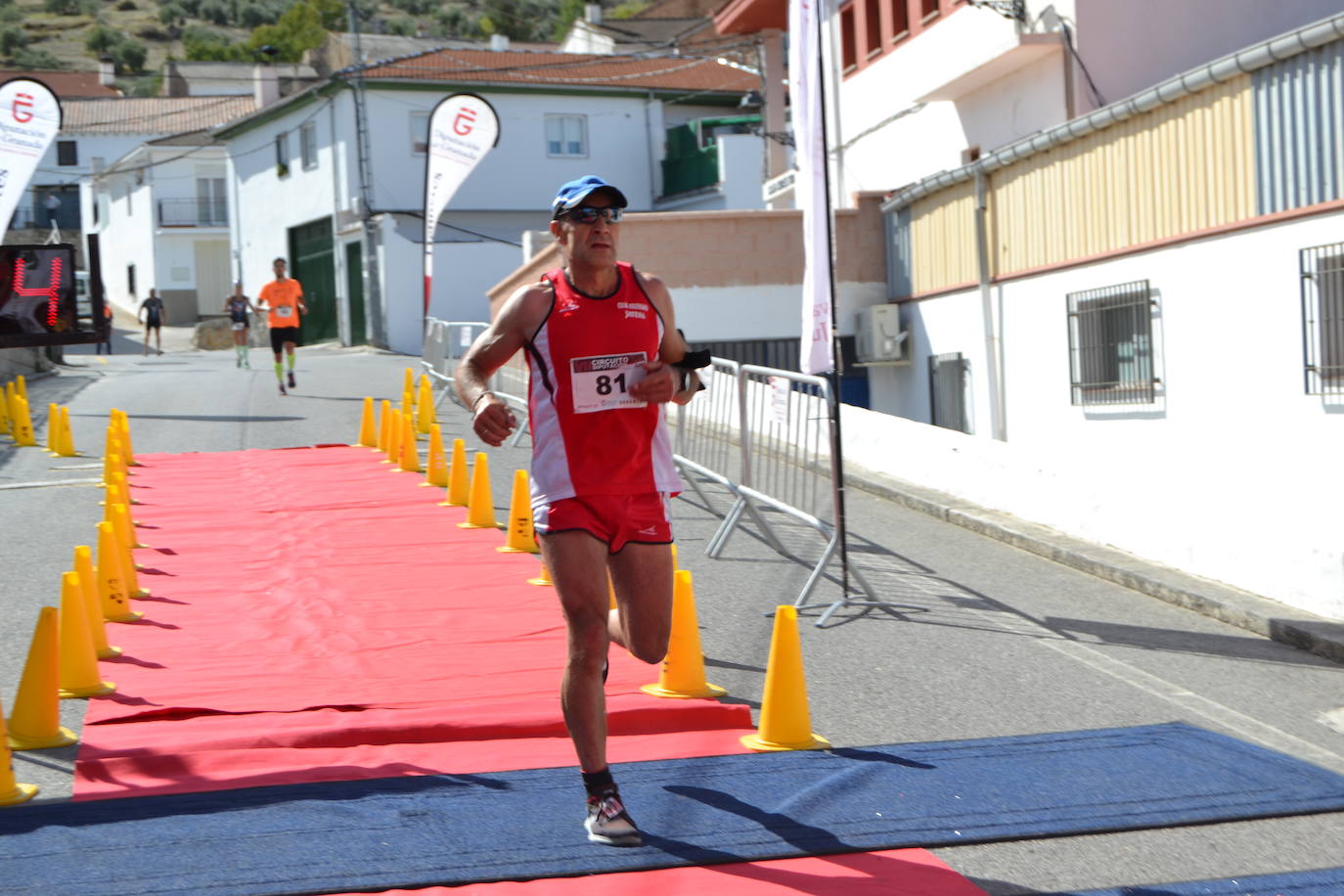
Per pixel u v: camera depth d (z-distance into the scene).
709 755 5.60
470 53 39.75
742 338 20.11
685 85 39.91
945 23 20.83
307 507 11.47
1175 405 14.12
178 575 8.98
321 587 8.65
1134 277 14.64
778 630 5.80
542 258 22.06
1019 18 18.52
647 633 4.72
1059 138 15.62
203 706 6.08
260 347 44.00
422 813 4.82
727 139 36.22
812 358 8.84
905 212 19.75
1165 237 14.09
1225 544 8.87
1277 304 12.55
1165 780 5.33
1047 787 5.23
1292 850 4.67
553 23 100.81
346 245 37.38
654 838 4.62
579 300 4.64
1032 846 4.68
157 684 6.54
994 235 17.39
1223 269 13.25
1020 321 16.89
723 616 8.27
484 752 5.56
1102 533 10.12
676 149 39.03
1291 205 12.37
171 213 54.16
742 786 5.18
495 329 4.68
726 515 11.59
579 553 4.55
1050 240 16.22
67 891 4.14
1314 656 7.60
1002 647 7.69
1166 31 17.67
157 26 140.88
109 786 5.13
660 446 4.77
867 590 8.58
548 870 4.33
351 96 36.25
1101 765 5.52
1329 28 11.58
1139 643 7.85
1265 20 18.08
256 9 143.88
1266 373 12.76
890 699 6.59
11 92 16.25
